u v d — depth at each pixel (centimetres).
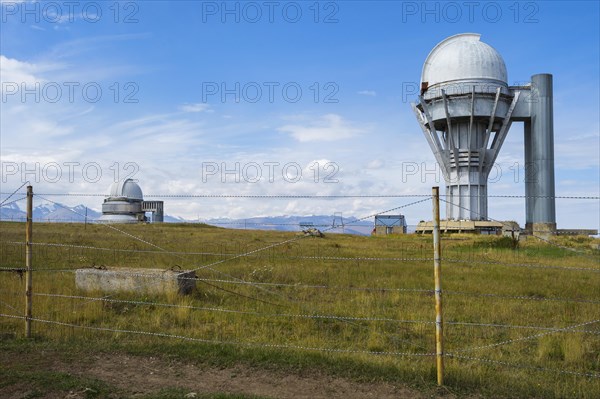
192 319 1130
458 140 8094
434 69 8150
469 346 962
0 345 899
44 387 709
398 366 788
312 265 2278
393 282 1772
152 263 2175
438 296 732
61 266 2003
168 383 731
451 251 3566
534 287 1723
